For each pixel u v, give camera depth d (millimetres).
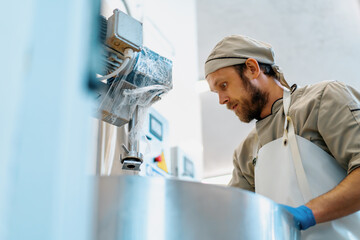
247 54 1638
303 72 4129
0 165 321
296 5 3611
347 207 1223
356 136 1341
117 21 1253
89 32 376
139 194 667
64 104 345
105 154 1591
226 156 5000
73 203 340
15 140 331
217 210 731
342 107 1396
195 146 3574
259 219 800
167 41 3215
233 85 1625
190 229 688
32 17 356
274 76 1676
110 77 1337
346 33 3783
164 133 2188
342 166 1399
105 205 658
